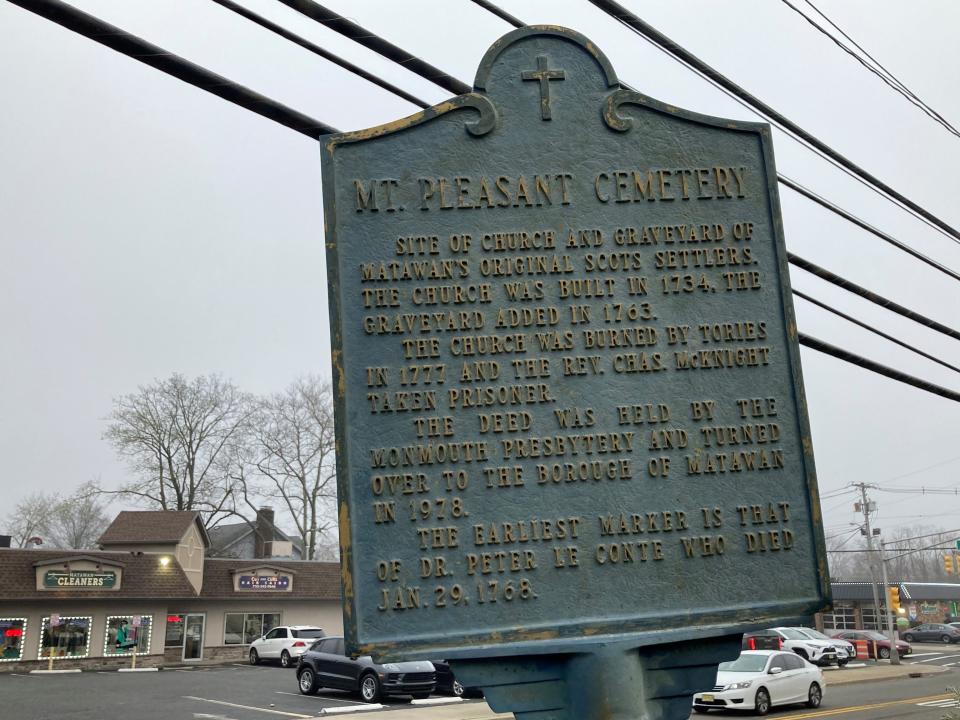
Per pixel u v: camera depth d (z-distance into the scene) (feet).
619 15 21.39
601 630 15.17
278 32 18.61
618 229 17.28
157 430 141.79
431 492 15.53
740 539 16.03
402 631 14.88
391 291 16.44
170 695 71.97
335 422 15.69
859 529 145.48
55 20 15.43
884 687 80.23
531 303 16.72
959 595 208.95
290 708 63.10
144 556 109.70
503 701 15.19
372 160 17.01
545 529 15.57
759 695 59.93
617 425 16.26
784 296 17.30
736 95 24.39
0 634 98.22
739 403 16.67
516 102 17.61
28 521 203.00
